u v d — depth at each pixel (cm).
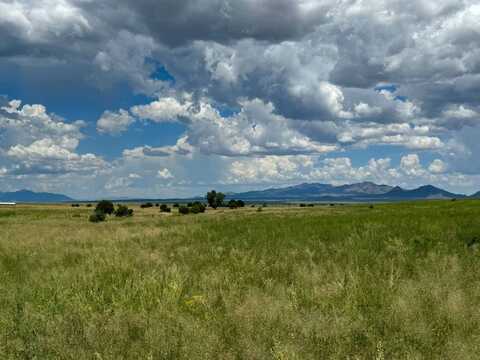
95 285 876
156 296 770
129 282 864
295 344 519
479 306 650
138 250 1525
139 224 3528
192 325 582
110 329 585
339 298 730
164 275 976
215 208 12900
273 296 761
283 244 1448
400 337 538
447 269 904
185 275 964
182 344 528
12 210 9806
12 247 1781
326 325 579
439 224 1772
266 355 495
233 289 811
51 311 686
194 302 733
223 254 1330
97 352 507
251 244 1507
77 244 1900
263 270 1011
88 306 724
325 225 2028
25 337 571
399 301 646
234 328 593
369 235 1491
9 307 720
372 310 644
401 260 1041
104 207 7656
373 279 839
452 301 647
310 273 946
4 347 535
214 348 512
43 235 2378
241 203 13412
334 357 489
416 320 588
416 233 1508
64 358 509
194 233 2089
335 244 1343
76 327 606
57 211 9394
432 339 532
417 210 3216
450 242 1277
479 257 1050
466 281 820
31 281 960
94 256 1327
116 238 2009
